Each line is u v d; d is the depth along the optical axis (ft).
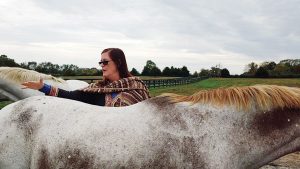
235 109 8.58
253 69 356.38
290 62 346.74
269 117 8.67
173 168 7.93
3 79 18.43
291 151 8.80
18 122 8.70
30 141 8.58
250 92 8.73
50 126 8.55
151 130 8.20
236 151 8.28
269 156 8.71
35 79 19.15
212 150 8.07
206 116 8.42
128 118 8.45
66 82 21.09
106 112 8.71
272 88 8.88
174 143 8.05
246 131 8.46
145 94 10.28
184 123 8.29
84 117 8.60
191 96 8.87
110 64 10.50
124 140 8.09
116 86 10.02
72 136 8.28
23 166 8.59
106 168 7.96
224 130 8.32
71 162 8.13
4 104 36.83
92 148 8.09
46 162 8.30
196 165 7.95
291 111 8.78
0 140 8.58
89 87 10.43
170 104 8.65
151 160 7.95
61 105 8.96
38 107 8.93
